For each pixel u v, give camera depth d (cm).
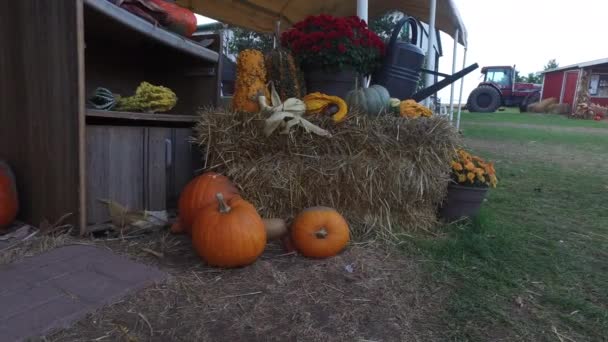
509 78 2542
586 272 239
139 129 269
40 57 240
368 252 253
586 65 2156
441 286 212
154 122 323
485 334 172
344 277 216
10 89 261
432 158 298
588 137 1151
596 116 1964
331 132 275
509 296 205
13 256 212
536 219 347
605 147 936
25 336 146
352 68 321
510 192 454
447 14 659
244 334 162
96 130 244
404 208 295
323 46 308
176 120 290
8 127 268
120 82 350
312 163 274
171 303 181
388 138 282
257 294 193
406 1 634
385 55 350
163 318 169
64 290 179
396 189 288
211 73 347
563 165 670
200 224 218
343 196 283
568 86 2330
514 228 317
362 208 288
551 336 172
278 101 282
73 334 153
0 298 169
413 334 169
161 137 283
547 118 1889
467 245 269
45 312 161
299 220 241
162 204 288
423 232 296
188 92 361
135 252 232
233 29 979
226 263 213
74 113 230
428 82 639
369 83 396
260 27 745
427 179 296
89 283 186
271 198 274
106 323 162
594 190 476
